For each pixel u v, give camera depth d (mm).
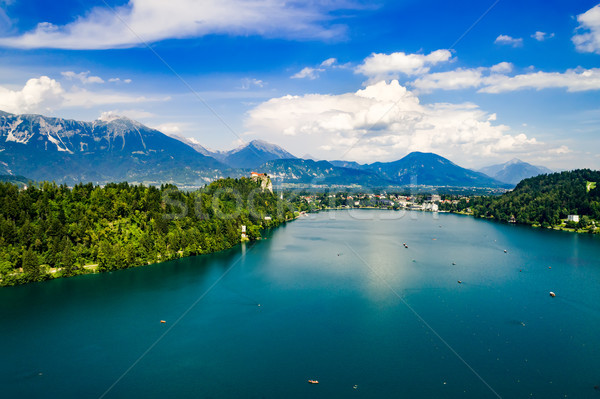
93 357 96500
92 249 171000
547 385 84375
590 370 90250
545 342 104188
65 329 112062
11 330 111312
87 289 147125
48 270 160375
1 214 164625
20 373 89250
